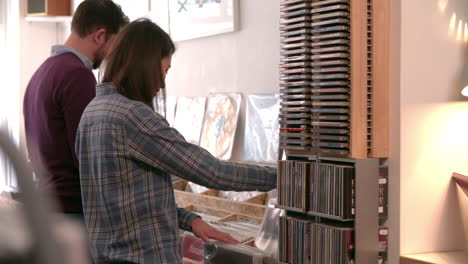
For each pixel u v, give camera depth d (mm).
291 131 1916
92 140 1484
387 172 1852
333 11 1765
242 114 3139
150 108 1506
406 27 1836
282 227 1927
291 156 1937
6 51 5746
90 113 1508
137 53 1518
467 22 1986
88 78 1984
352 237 1752
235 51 3186
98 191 1486
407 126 1854
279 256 1941
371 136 1786
